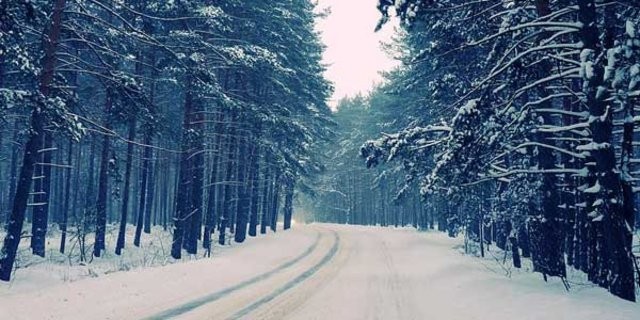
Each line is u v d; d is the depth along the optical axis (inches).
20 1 465.1
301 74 1347.2
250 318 393.7
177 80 887.7
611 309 335.0
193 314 400.2
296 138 1338.6
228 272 674.2
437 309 434.9
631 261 370.6
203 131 950.4
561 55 419.8
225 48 827.4
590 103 383.9
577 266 658.8
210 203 1050.1
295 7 1347.2
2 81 667.4
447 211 964.6
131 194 2148.1
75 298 422.3
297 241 1293.1
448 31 551.8
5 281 524.7
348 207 2856.8
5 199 1803.6
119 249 908.6
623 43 318.0
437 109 874.1
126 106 653.9
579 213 607.8
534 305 377.4
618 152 597.6
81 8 587.8
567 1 456.8
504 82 490.3
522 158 583.2
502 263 746.2
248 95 1105.4
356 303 472.4
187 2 741.9
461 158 476.7
